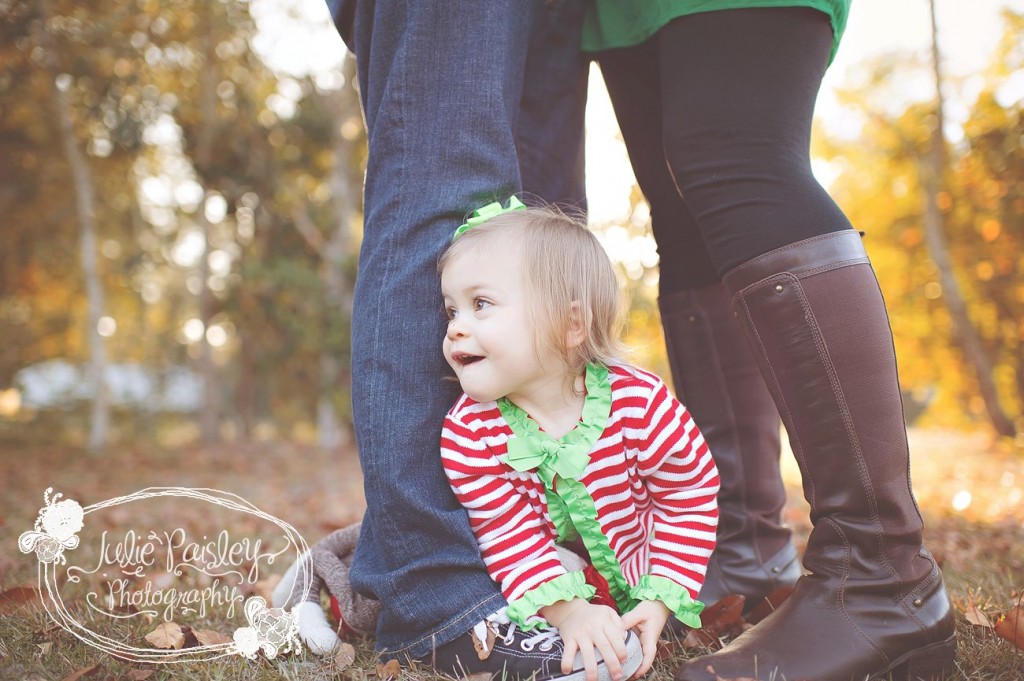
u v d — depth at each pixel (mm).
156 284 14984
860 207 9406
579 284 1194
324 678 1178
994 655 1220
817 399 1125
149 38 9023
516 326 1148
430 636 1158
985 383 7586
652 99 1483
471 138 1221
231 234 11984
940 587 1163
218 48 9680
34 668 1212
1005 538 2520
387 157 1242
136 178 11219
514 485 1198
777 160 1156
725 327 1473
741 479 1464
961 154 8086
